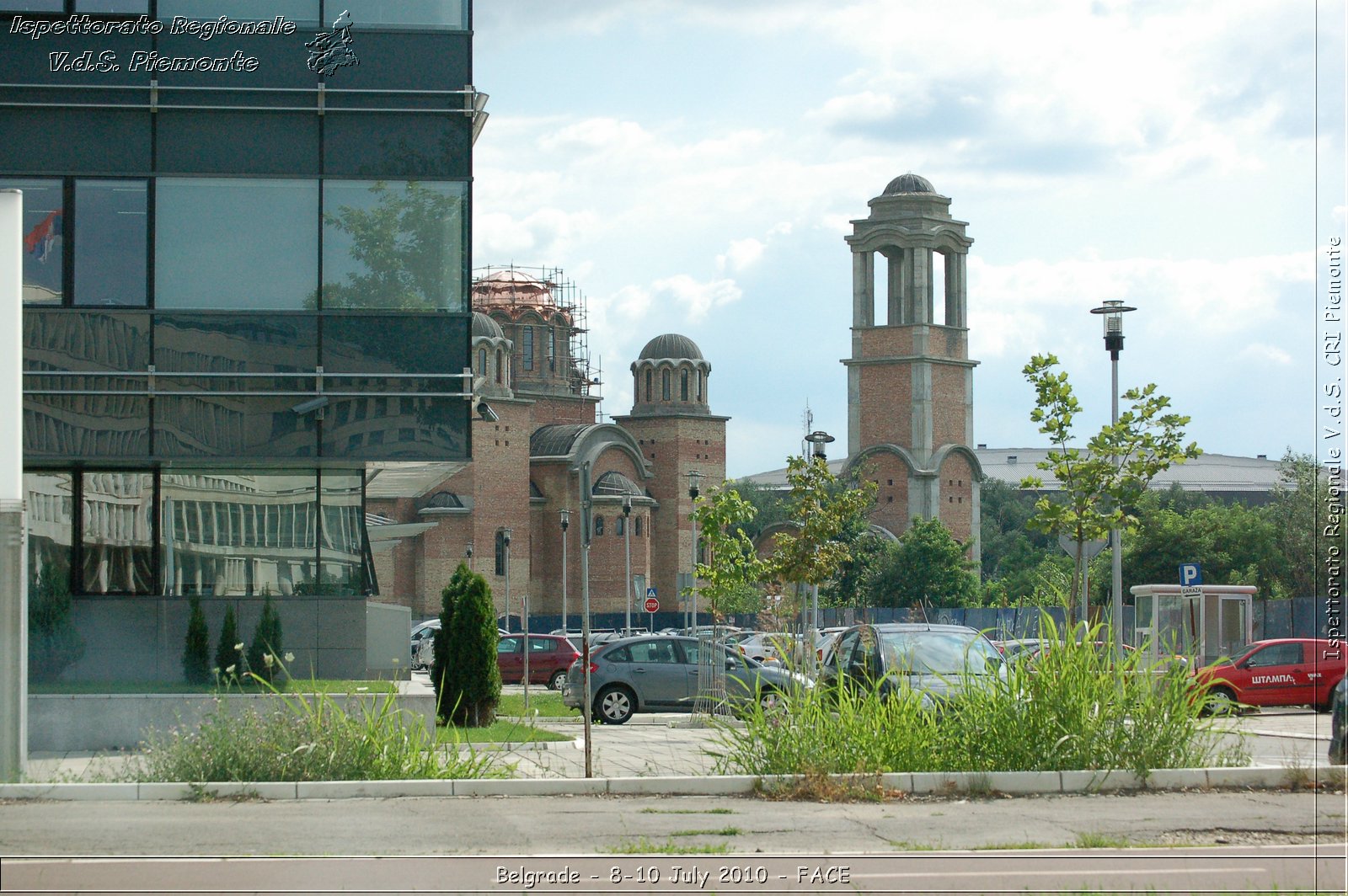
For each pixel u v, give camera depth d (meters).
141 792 17.23
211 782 17.50
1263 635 56.06
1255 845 14.05
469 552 101.75
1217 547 85.31
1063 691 18.47
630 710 33.25
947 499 135.62
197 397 27.39
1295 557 79.38
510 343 111.50
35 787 17.17
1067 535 33.19
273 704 19.62
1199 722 19.44
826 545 37.62
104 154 27.36
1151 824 15.25
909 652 22.72
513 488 109.94
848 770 17.78
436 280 28.05
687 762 21.58
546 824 15.28
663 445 125.75
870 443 139.00
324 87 27.84
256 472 29.19
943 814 15.98
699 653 32.59
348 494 29.47
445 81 28.17
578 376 130.00
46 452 27.05
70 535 28.58
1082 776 17.72
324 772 18.00
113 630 28.38
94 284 27.25
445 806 16.64
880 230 139.25
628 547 79.31
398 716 19.88
